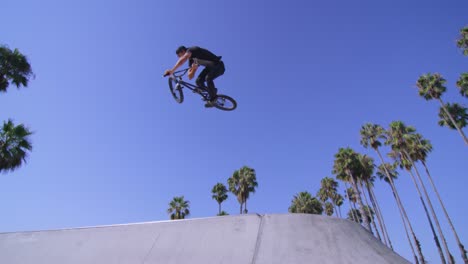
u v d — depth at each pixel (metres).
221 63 4.93
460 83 22.58
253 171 35.19
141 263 3.73
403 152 29.56
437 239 31.39
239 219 4.02
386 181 39.59
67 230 4.67
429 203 26.98
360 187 34.59
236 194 34.47
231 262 3.39
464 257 24.48
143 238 4.13
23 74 14.58
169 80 5.61
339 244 3.40
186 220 4.23
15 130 13.27
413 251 35.25
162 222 4.33
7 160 12.82
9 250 4.50
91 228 4.58
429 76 25.72
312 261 3.18
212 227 4.00
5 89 14.17
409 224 31.53
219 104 5.37
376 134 33.19
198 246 3.75
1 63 13.80
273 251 3.40
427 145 28.83
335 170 33.56
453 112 25.58
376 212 36.97
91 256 4.05
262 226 3.82
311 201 40.00
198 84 4.96
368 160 33.59
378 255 3.23
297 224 3.77
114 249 4.07
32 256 4.30
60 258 4.14
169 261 3.65
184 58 4.73
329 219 3.86
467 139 22.77
